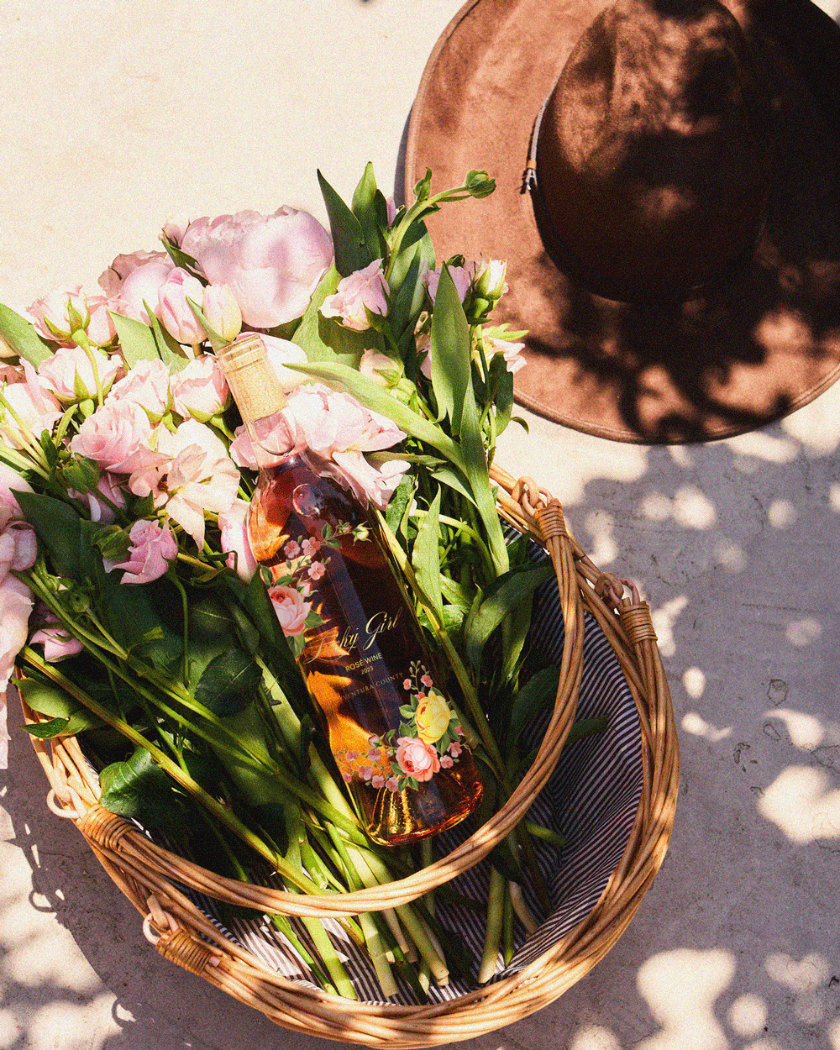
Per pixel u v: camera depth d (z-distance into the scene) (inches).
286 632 35.2
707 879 46.5
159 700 35.9
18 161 53.6
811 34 50.3
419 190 37.1
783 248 50.6
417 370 38.4
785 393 50.5
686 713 49.0
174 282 35.9
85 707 36.7
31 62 54.7
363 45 55.9
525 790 35.5
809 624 50.3
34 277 52.6
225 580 35.8
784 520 51.6
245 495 37.6
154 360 35.8
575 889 38.8
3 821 45.2
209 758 37.2
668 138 44.9
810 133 50.7
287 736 37.1
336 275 38.2
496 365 38.4
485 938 39.5
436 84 51.0
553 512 39.7
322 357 38.1
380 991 39.3
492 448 38.5
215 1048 43.2
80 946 44.2
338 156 54.7
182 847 38.9
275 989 35.2
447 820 36.1
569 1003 44.5
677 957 45.3
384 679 35.5
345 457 35.6
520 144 51.1
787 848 47.1
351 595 35.5
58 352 35.7
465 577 39.8
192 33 55.3
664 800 37.0
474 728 39.0
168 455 34.4
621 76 44.7
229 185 54.1
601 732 40.0
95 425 33.8
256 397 34.0
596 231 47.5
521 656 40.8
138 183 53.7
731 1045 44.5
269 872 39.5
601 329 50.4
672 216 45.7
